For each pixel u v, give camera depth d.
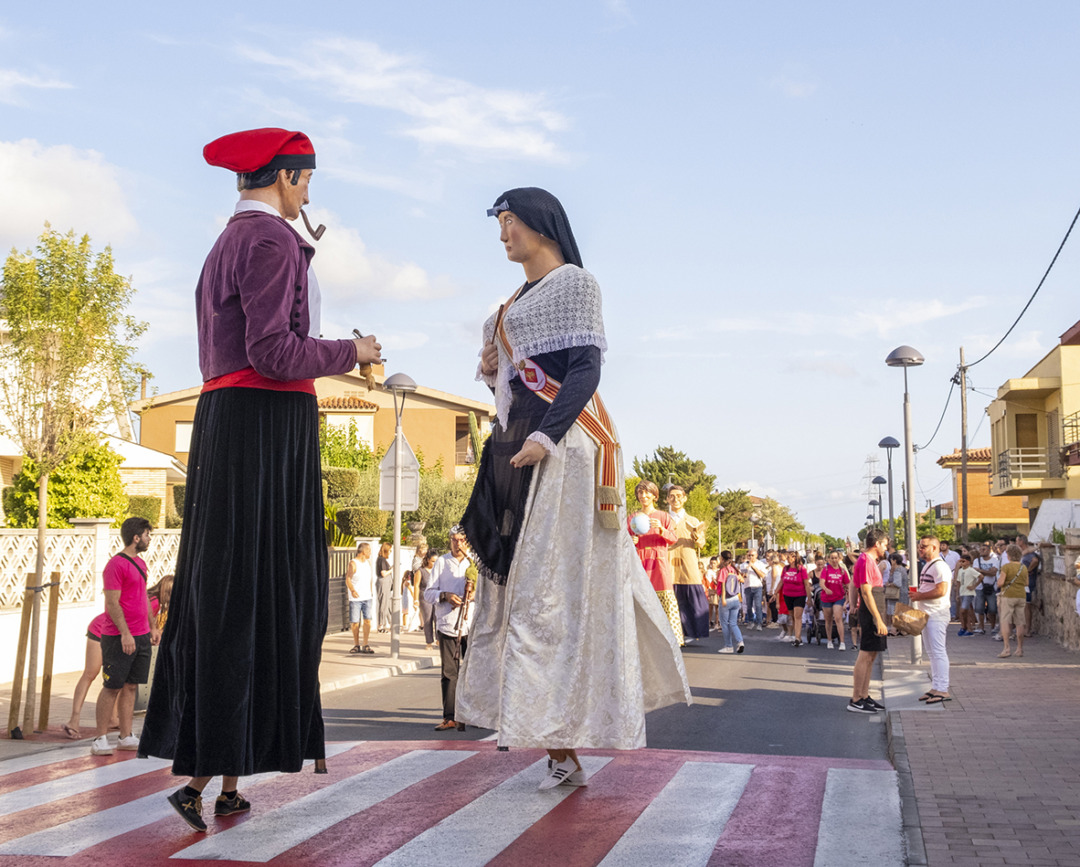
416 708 12.98
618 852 3.72
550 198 4.71
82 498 21.81
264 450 3.81
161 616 10.37
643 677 4.78
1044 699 11.65
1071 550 20.00
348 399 50.50
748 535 91.38
